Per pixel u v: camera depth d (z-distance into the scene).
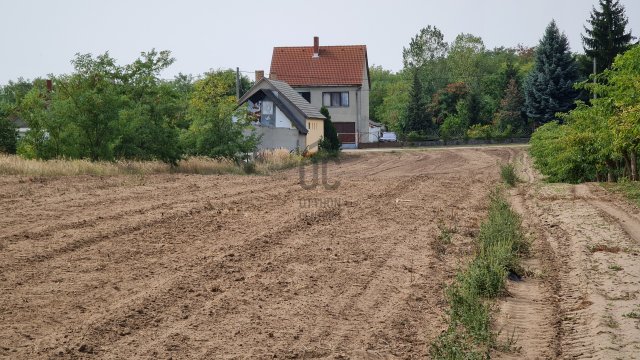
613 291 11.42
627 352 8.49
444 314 10.24
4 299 9.48
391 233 16.55
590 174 32.00
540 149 36.31
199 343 8.27
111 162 29.33
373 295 10.99
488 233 15.59
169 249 13.09
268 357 7.94
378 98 127.50
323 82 79.56
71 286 10.28
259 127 51.00
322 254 13.64
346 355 8.22
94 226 14.70
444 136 78.44
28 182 21.41
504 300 11.24
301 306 10.09
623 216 20.17
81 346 7.87
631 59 24.42
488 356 8.23
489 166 45.41
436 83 114.50
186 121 38.28
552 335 9.44
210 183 25.12
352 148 77.12
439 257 14.27
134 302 9.64
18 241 12.88
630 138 24.50
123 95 31.91
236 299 10.17
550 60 76.12
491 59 126.38
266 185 25.50
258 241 14.35
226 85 68.94
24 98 31.72
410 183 29.95
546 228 18.50
